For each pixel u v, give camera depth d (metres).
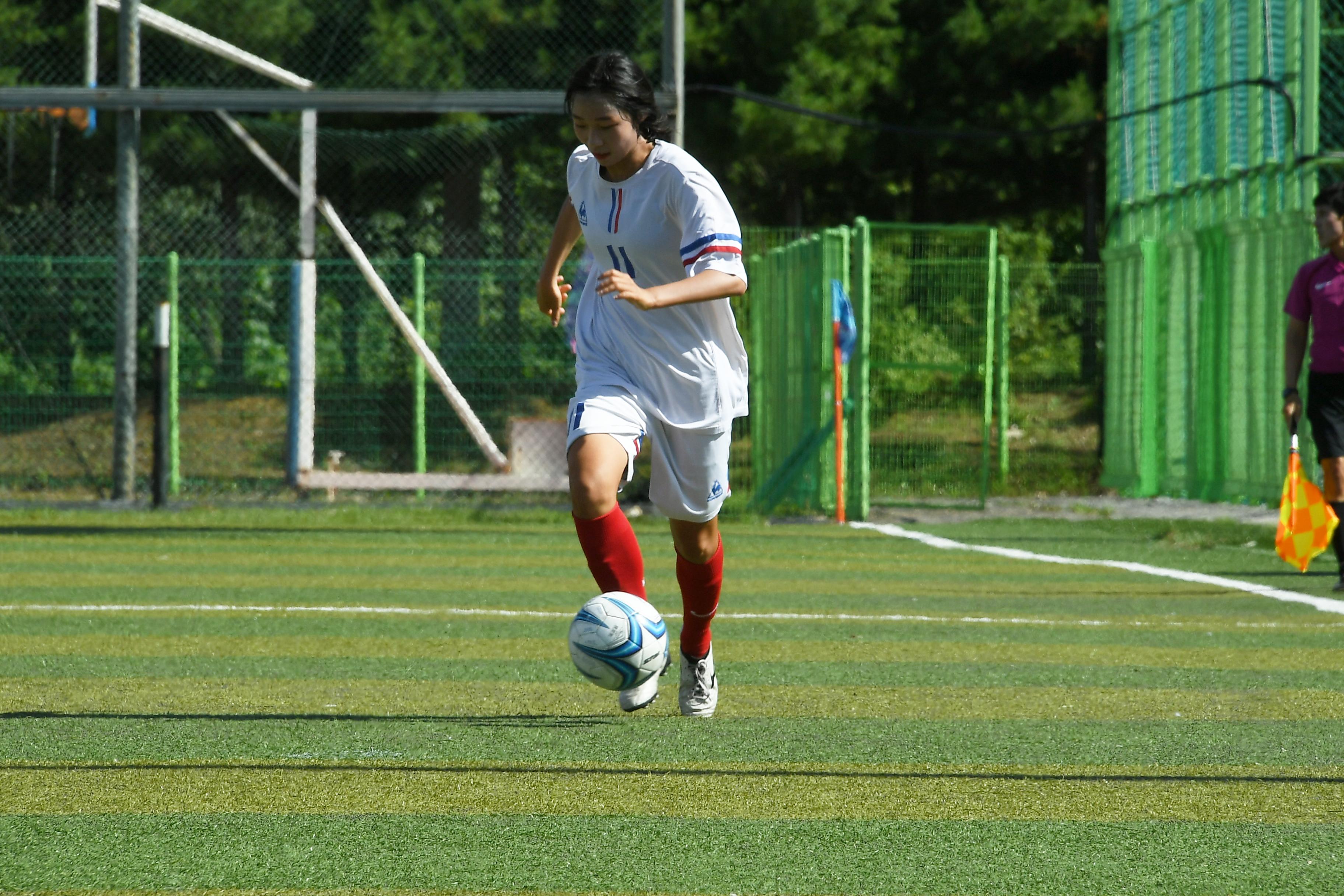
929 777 12.15
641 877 9.36
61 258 55.41
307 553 33.38
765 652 19.42
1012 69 65.50
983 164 66.62
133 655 18.75
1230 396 47.88
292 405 48.34
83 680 16.81
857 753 13.08
